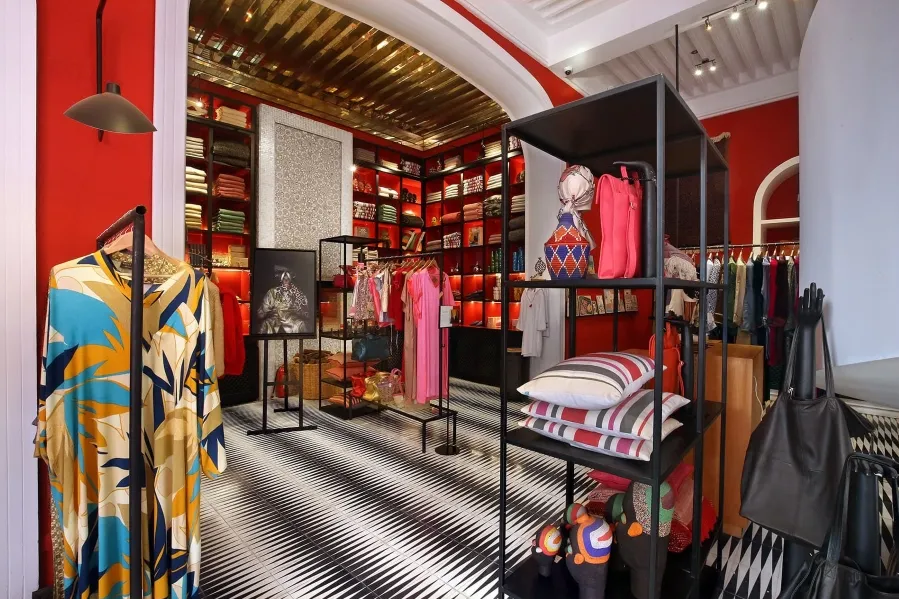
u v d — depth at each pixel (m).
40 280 1.78
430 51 4.04
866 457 1.11
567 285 1.46
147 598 1.45
